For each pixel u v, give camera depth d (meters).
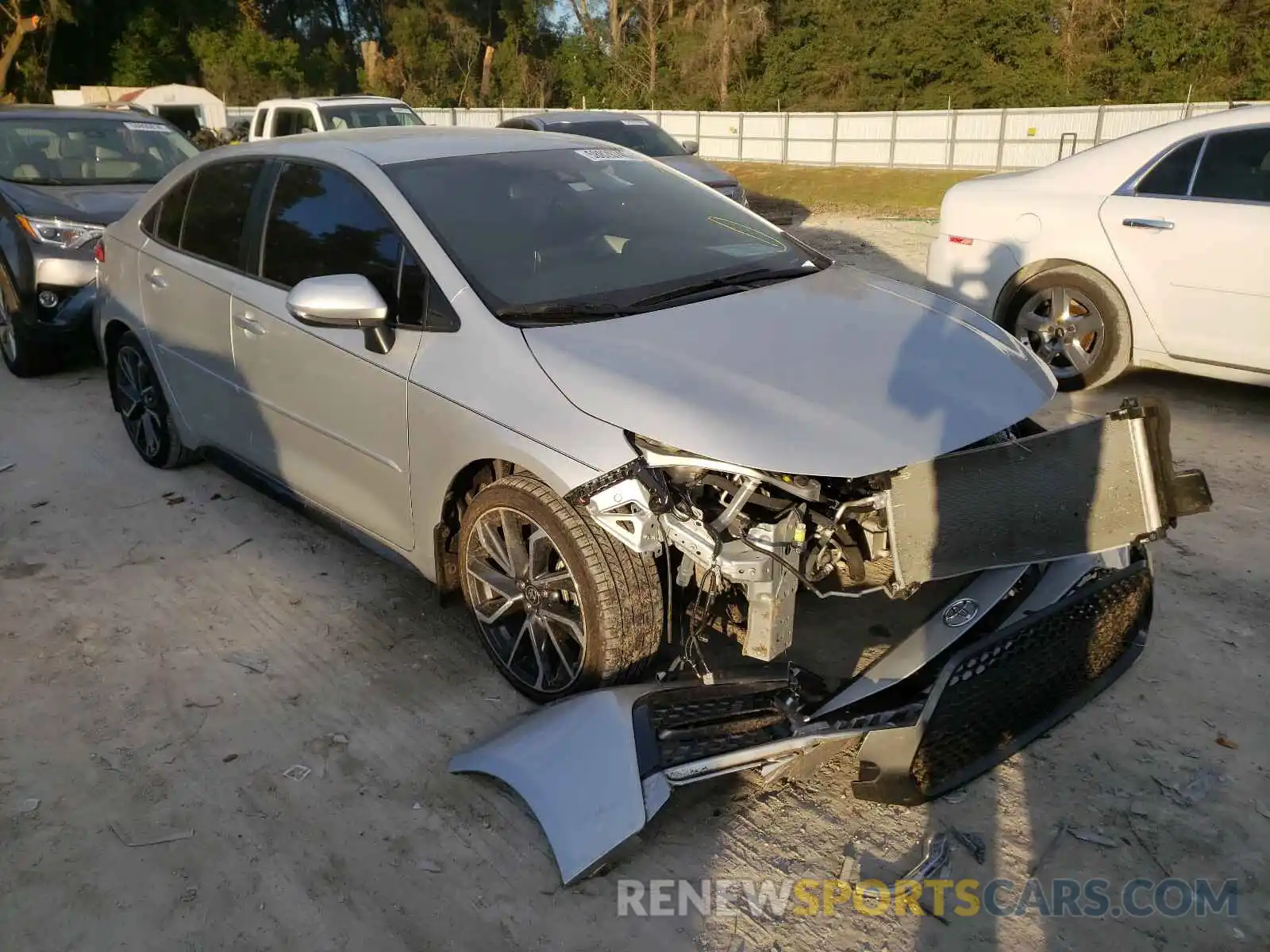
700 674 3.05
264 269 4.07
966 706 2.80
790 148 34.88
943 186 25.31
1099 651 3.24
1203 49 35.62
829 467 2.60
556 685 3.22
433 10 58.34
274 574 4.24
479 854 2.72
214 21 51.84
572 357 2.99
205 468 5.43
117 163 7.98
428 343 3.31
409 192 3.60
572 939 2.45
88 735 3.22
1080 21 38.56
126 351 5.20
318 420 3.80
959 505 2.78
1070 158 6.27
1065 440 2.87
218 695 3.42
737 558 2.67
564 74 53.75
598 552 2.92
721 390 2.80
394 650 3.67
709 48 46.38
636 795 2.62
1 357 7.65
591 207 3.85
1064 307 6.15
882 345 3.12
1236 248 5.38
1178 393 6.29
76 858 2.72
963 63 40.97
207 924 2.51
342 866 2.68
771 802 2.89
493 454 3.06
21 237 6.77
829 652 3.14
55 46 48.84
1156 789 2.89
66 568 4.30
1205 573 4.06
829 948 2.41
